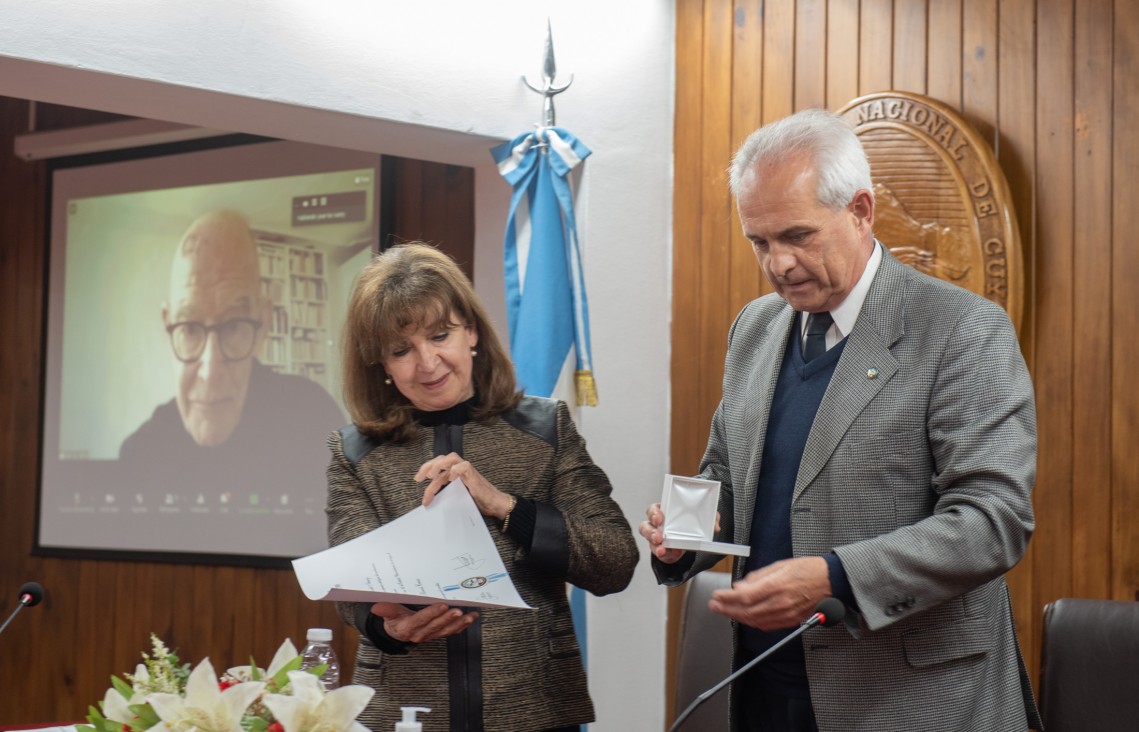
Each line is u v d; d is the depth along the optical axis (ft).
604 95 11.78
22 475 16.80
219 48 9.93
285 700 4.24
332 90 10.41
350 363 6.79
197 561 15.17
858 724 5.65
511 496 6.34
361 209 14.35
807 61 11.18
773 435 6.22
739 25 11.68
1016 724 5.73
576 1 11.68
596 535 6.41
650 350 11.98
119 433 15.97
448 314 6.51
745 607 5.39
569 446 6.80
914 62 10.44
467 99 11.03
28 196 16.94
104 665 15.85
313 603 14.42
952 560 5.28
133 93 10.04
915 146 10.14
